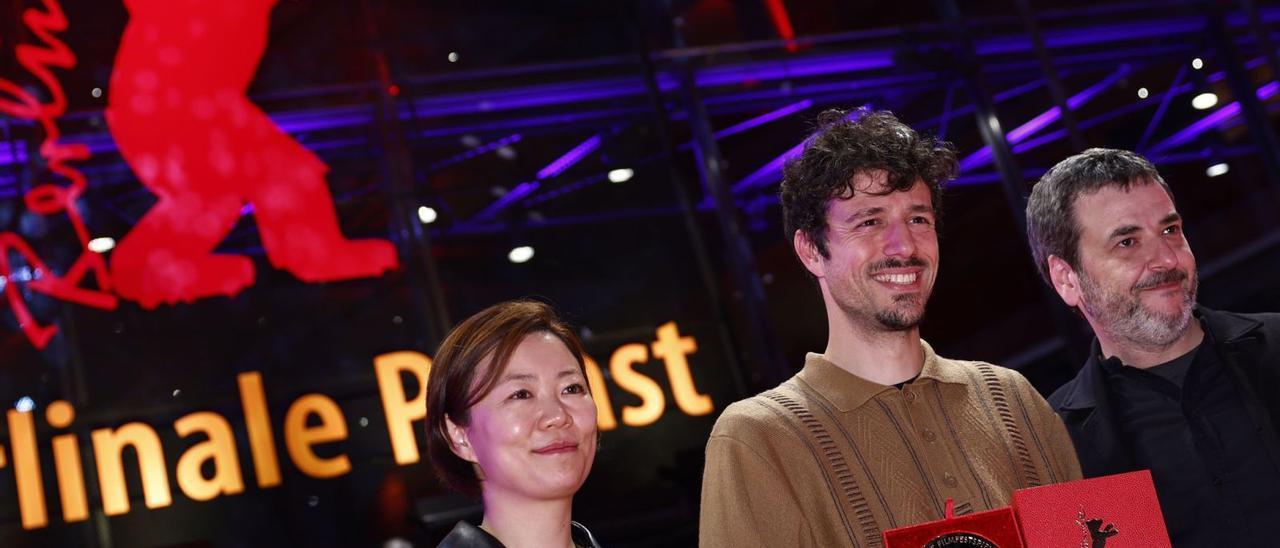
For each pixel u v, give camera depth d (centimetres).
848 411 172
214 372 664
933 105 813
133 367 653
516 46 784
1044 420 185
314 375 677
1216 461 194
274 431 655
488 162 754
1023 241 777
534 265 736
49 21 688
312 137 729
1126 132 798
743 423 171
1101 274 202
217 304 677
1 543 601
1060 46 823
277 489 644
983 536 147
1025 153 793
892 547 146
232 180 694
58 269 659
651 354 721
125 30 697
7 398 629
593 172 767
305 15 744
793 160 183
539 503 155
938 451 171
